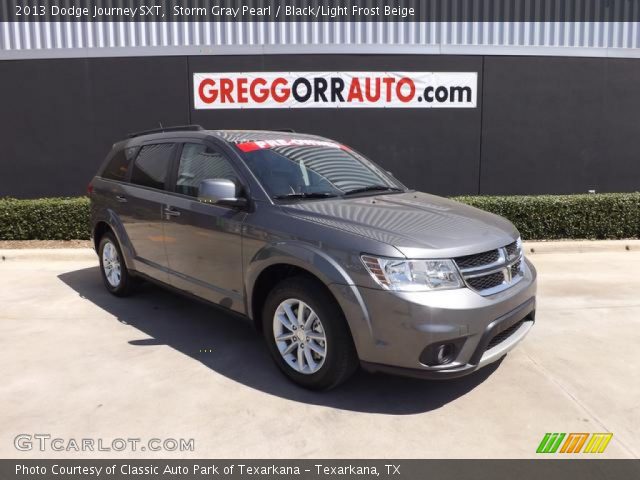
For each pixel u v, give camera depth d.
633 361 4.21
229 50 9.61
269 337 3.85
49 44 9.83
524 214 8.69
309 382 3.62
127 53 9.61
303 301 3.54
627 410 3.46
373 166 5.13
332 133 9.84
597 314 5.35
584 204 8.73
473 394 3.66
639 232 8.87
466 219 3.89
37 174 9.88
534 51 9.91
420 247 3.30
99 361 4.16
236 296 4.13
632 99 10.28
